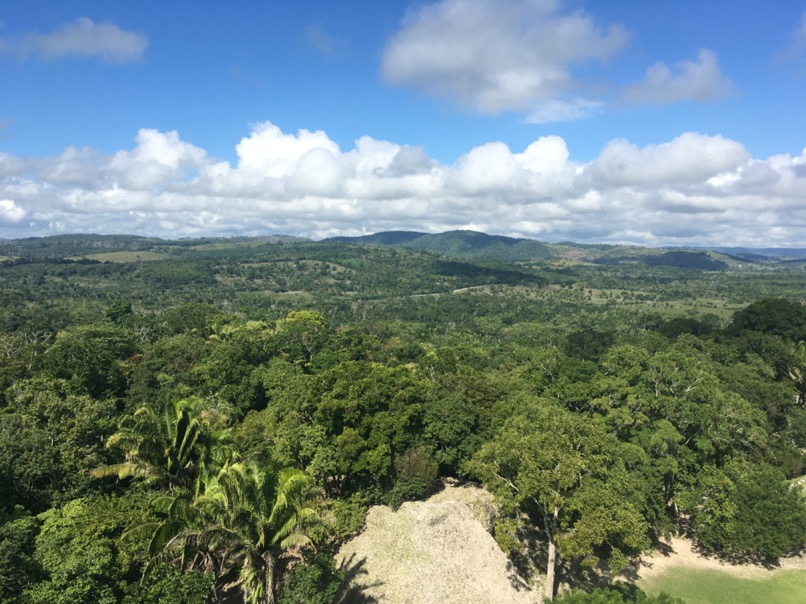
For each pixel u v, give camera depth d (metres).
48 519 25.09
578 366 57.81
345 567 30.44
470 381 47.41
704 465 40.12
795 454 47.62
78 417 33.41
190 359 66.06
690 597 33.31
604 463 33.06
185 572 23.06
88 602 21.20
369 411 39.53
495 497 32.41
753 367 62.97
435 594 29.88
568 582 34.31
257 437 38.28
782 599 33.16
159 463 31.09
